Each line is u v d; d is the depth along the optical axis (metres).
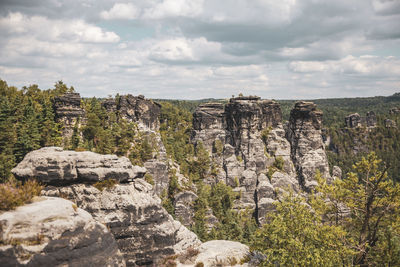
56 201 23.11
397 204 33.09
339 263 30.89
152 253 33.41
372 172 36.94
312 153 140.88
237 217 112.06
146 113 142.88
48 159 31.45
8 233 18.78
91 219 23.98
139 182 36.78
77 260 21.16
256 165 136.62
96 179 33.22
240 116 141.62
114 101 137.88
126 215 32.91
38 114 91.81
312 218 33.72
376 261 30.41
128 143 110.56
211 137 147.50
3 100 91.19
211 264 34.69
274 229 32.44
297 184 132.50
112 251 23.91
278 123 157.38
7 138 77.62
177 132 161.12
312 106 144.00
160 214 34.84
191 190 115.06
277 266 32.78
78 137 98.19
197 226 92.38
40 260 19.22
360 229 37.12
